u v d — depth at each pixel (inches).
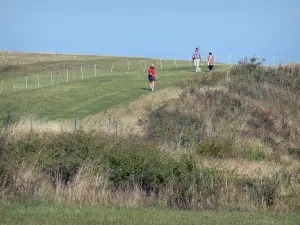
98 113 4896.7
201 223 1647.4
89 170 2246.6
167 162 2380.7
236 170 2699.3
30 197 2031.3
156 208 1984.5
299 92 5999.0
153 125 4131.4
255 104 5231.3
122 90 6151.6
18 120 4052.7
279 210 2100.1
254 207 2105.1
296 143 4566.9
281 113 5285.4
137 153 2416.3
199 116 4658.0
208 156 3553.2
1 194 2052.2
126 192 2171.5
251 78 6151.6
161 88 6195.9
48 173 2303.2
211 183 2222.0
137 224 1588.3
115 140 2672.2
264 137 4490.7
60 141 2551.7
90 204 1985.7
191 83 6003.9
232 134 4200.3
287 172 2640.3
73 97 5880.9
